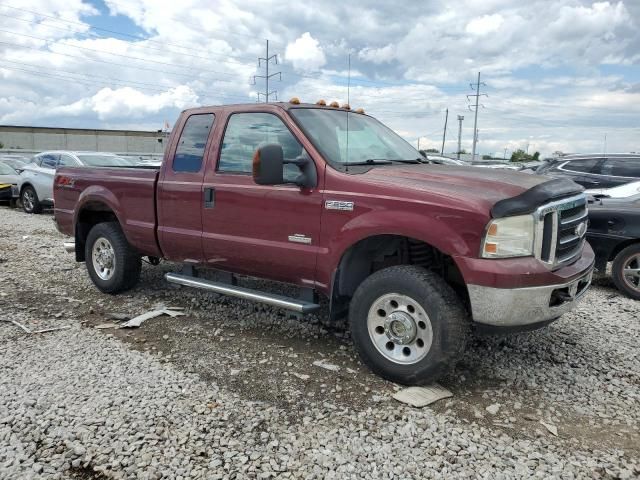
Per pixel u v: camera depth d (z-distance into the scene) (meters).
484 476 2.83
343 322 5.27
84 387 3.72
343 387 3.85
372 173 4.08
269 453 2.99
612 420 3.49
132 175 5.61
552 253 3.64
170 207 5.22
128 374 3.95
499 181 3.86
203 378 3.94
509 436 3.25
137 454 2.95
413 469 2.87
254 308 5.66
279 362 4.28
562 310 3.75
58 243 9.66
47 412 3.36
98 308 5.68
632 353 4.59
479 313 3.54
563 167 11.59
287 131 4.45
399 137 5.57
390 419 3.39
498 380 4.04
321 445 3.08
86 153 14.57
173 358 4.32
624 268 6.49
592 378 4.08
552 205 3.65
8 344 4.52
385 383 3.92
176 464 2.87
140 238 5.59
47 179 14.07
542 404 3.68
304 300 4.45
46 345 4.51
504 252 3.50
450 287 3.75
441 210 3.60
